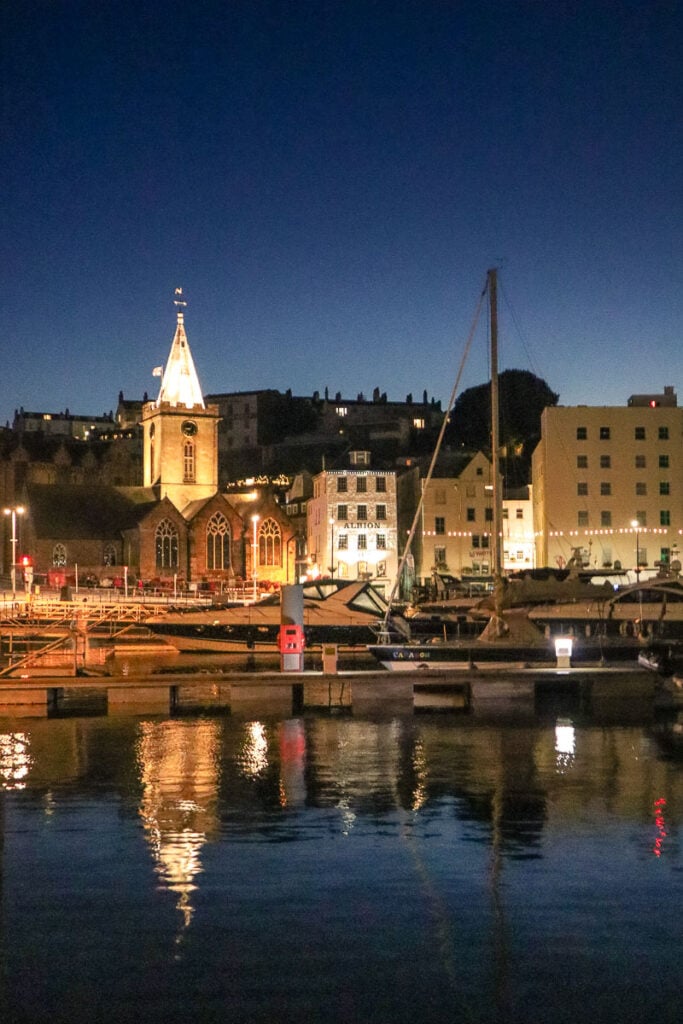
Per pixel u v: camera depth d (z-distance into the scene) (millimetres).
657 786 31250
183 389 136750
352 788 31094
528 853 24328
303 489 138625
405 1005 17000
